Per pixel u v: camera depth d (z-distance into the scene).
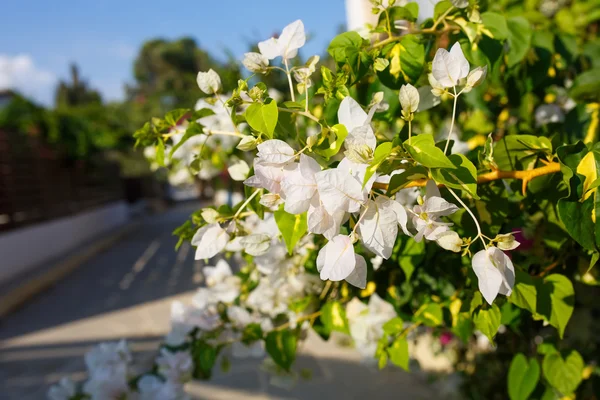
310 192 0.43
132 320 3.27
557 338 0.69
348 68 0.54
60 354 2.74
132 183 13.11
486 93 0.91
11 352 2.83
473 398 1.54
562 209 0.45
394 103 0.60
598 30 1.21
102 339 2.94
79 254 6.05
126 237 8.14
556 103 1.04
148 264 5.34
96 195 8.95
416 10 0.61
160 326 3.08
